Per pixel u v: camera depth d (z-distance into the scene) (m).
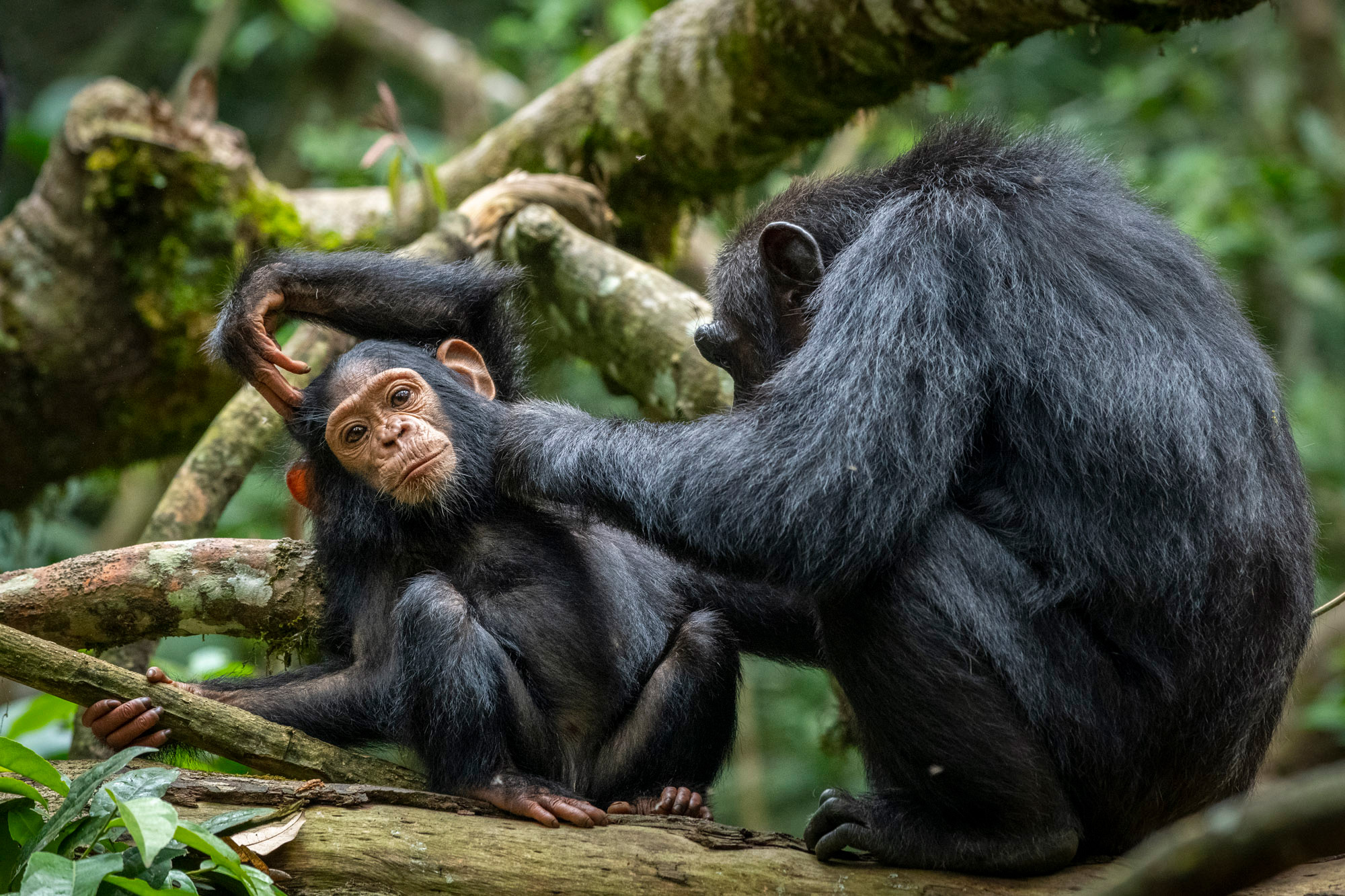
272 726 8.67
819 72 14.62
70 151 15.69
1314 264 25.91
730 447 8.27
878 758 8.59
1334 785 4.43
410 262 11.08
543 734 9.39
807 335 9.42
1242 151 27.11
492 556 9.84
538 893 7.82
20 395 16.16
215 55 27.92
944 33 13.34
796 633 10.55
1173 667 7.94
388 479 9.70
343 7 28.67
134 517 22.84
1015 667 7.82
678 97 15.95
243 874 7.26
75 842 7.36
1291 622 8.22
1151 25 12.12
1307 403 24.62
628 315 14.16
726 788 23.83
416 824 8.10
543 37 27.45
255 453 12.73
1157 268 8.49
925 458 7.93
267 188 16.45
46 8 34.31
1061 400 8.09
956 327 8.25
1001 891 7.68
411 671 8.65
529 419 9.28
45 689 8.30
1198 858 4.70
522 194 15.10
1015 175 8.90
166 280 16.03
